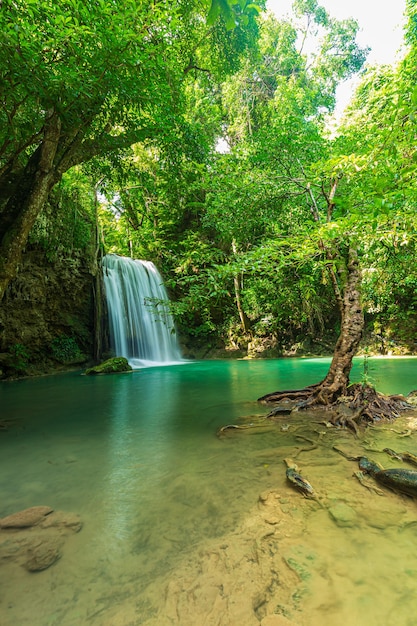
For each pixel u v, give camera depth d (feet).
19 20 11.10
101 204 76.07
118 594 5.12
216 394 23.90
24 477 9.78
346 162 11.82
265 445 12.12
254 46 42.06
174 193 34.94
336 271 19.22
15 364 38.52
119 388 28.63
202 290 17.33
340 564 5.57
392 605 4.69
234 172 22.07
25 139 19.88
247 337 67.05
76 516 7.44
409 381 26.02
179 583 5.27
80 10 12.17
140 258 77.10
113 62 14.40
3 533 6.75
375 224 11.03
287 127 20.35
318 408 17.21
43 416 17.99
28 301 40.78
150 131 23.59
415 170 8.19
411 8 25.11
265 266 15.83
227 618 4.58
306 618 4.50
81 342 49.49
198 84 51.90
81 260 47.67
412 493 7.75
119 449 12.26
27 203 18.17
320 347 62.13
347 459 10.43
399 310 49.98
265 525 6.86
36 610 4.83
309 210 23.44
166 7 14.08
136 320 59.21
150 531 6.81
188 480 9.32
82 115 17.95
